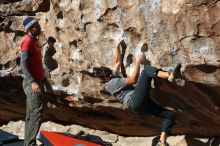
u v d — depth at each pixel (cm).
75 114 735
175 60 530
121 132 741
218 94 541
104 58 593
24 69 612
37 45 624
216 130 628
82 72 631
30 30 613
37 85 618
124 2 550
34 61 623
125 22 557
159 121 649
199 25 500
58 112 752
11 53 687
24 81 635
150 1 529
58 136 595
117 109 659
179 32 516
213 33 495
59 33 633
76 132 773
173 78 516
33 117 632
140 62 553
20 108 792
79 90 653
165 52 534
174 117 577
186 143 664
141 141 722
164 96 595
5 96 766
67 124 794
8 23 674
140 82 558
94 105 673
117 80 586
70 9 599
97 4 573
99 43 590
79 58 621
